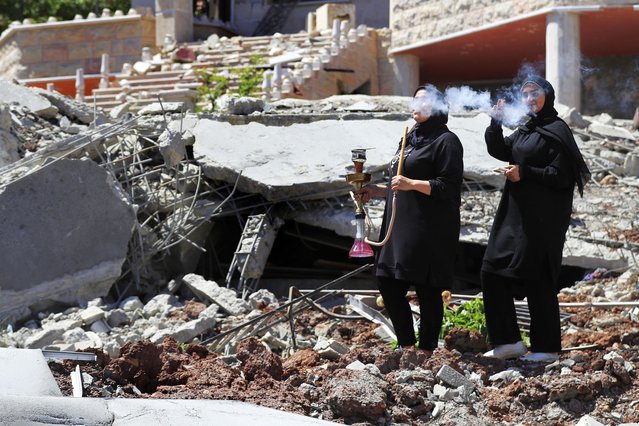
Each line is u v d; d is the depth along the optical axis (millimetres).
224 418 12125
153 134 28219
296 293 21688
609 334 17516
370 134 28688
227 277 24703
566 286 25484
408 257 15812
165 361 14672
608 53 50344
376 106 31578
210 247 27172
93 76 55000
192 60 52250
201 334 20188
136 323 21250
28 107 30875
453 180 15852
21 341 19875
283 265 28297
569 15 42625
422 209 15891
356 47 49594
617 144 30938
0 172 25188
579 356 15594
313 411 13562
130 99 44750
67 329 20375
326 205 26469
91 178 23078
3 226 22062
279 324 20562
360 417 13406
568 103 42562
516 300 21281
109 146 27875
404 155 16203
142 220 26500
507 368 15453
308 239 27672
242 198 27141
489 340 16188
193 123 29094
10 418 11242
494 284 16062
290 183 26031
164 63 51688
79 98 46062
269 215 26406
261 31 66188
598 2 42312
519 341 16062
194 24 61469
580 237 24953
